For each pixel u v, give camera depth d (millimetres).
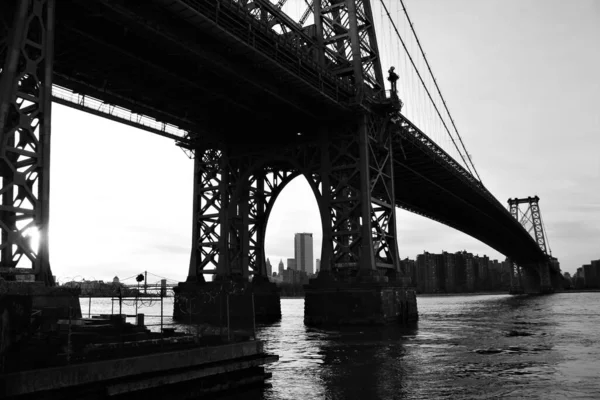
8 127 20422
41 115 21000
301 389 17922
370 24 52719
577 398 16328
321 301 44344
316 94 41656
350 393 17297
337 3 50969
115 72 38188
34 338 16344
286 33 42969
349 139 47812
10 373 12266
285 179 55000
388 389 17859
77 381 13250
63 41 33000
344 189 48281
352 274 45344
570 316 56062
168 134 50656
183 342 17906
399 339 32906
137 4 30234
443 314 65438
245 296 49625
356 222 45781
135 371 14523
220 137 51812
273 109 46500
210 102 44750
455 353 26344
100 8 29188
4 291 16484
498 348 28188
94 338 17078
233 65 37062
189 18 30688
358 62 47500
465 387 18109
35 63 21250
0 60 22750
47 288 18109
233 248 51750
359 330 39344
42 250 19750
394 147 57281
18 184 19578
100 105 43844
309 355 25938
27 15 21578
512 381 19062
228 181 52469
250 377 17969
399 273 48094
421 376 20172
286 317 62438
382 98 51219
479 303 116312
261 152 51469
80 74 38312
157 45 34312
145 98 42844
